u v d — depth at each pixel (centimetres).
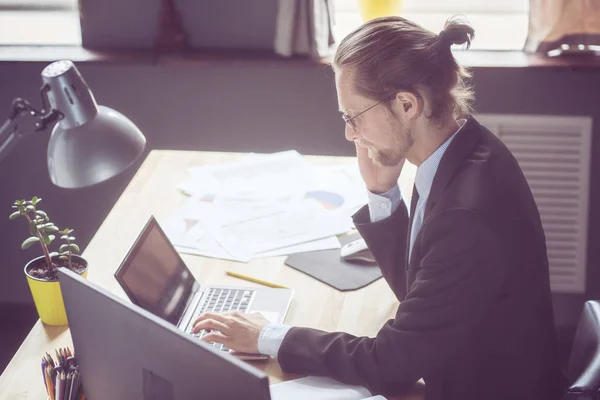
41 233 184
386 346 153
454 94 153
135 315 113
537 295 153
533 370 154
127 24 307
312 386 161
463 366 155
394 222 188
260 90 305
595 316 174
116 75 307
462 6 322
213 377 105
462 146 153
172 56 302
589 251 312
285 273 203
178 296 188
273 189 243
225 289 196
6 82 308
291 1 288
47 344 177
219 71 303
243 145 315
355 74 150
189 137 315
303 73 300
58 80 157
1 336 325
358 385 160
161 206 235
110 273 203
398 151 156
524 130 298
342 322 183
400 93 147
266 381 100
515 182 153
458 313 145
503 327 151
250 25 302
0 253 332
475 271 143
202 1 301
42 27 325
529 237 150
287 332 168
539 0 289
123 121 166
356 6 327
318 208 231
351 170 254
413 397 161
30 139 316
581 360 175
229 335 171
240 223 225
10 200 326
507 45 305
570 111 296
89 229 330
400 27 150
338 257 209
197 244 215
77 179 160
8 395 160
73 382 153
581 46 293
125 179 322
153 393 116
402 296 188
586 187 302
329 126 308
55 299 179
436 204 150
